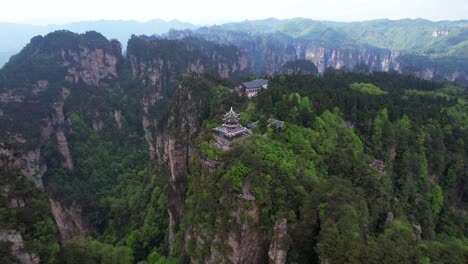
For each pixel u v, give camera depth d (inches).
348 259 1692.9
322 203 2060.8
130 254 2896.2
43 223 2124.8
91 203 3772.1
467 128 4030.5
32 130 4729.3
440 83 6392.7
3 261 1759.4
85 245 2554.1
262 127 2938.0
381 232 2095.2
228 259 2071.9
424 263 1777.8
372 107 3821.4
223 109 3727.9
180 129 3791.8
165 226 3344.0
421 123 3764.8
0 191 2030.0
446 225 3107.8
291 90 4097.0
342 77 5639.8
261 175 2151.8
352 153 2817.4
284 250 1903.3
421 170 3260.3
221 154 2440.9
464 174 3494.1
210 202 2213.3
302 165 2436.0
